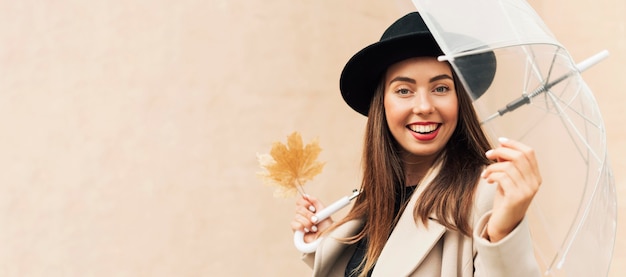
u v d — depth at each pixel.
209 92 5.32
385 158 2.69
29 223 5.03
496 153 2.06
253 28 5.44
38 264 5.01
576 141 2.19
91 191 5.09
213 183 5.26
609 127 4.91
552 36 2.24
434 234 2.42
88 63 5.16
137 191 5.14
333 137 5.52
